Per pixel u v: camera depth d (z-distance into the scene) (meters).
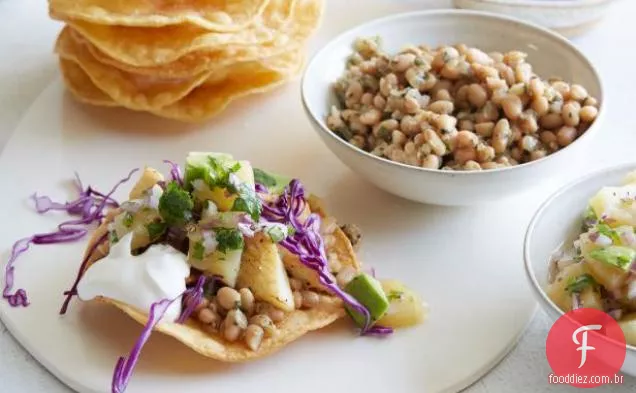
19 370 0.54
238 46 0.65
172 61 0.65
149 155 0.67
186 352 0.54
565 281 0.53
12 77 0.75
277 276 0.54
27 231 0.61
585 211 0.57
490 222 0.62
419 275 0.58
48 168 0.66
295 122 0.70
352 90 0.65
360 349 0.54
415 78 0.62
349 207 0.63
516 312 0.56
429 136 0.59
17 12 0.82
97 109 0.71
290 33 0.69
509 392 0.53
